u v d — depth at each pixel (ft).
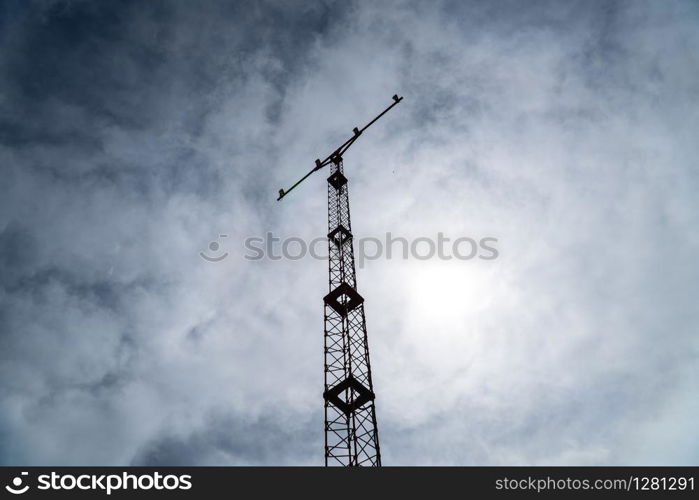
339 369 174.81
